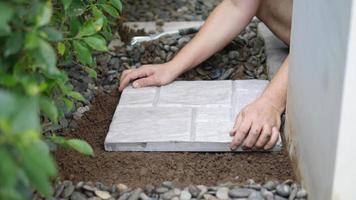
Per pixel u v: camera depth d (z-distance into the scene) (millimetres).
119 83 1979
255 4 1948
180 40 2242
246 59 2109
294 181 1553
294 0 1555
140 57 2172
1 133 896
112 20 2203
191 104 1794
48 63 1027
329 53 1275
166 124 1709
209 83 1900
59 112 1431
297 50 1527
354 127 1230
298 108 1527
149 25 2436
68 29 1589
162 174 1578
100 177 1568
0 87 1070
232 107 1769
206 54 1955
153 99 1826
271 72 1978
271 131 1628
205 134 1660
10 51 1051
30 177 916
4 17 912
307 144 1448
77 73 2023
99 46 1379
